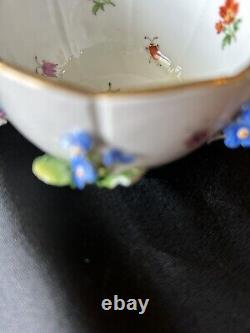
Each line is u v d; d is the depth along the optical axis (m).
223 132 0.08
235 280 0.08
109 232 0.09
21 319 0.08
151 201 0.09
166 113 0.06
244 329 0.08
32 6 0.09
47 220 0.09
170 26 0.10
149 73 0.10
